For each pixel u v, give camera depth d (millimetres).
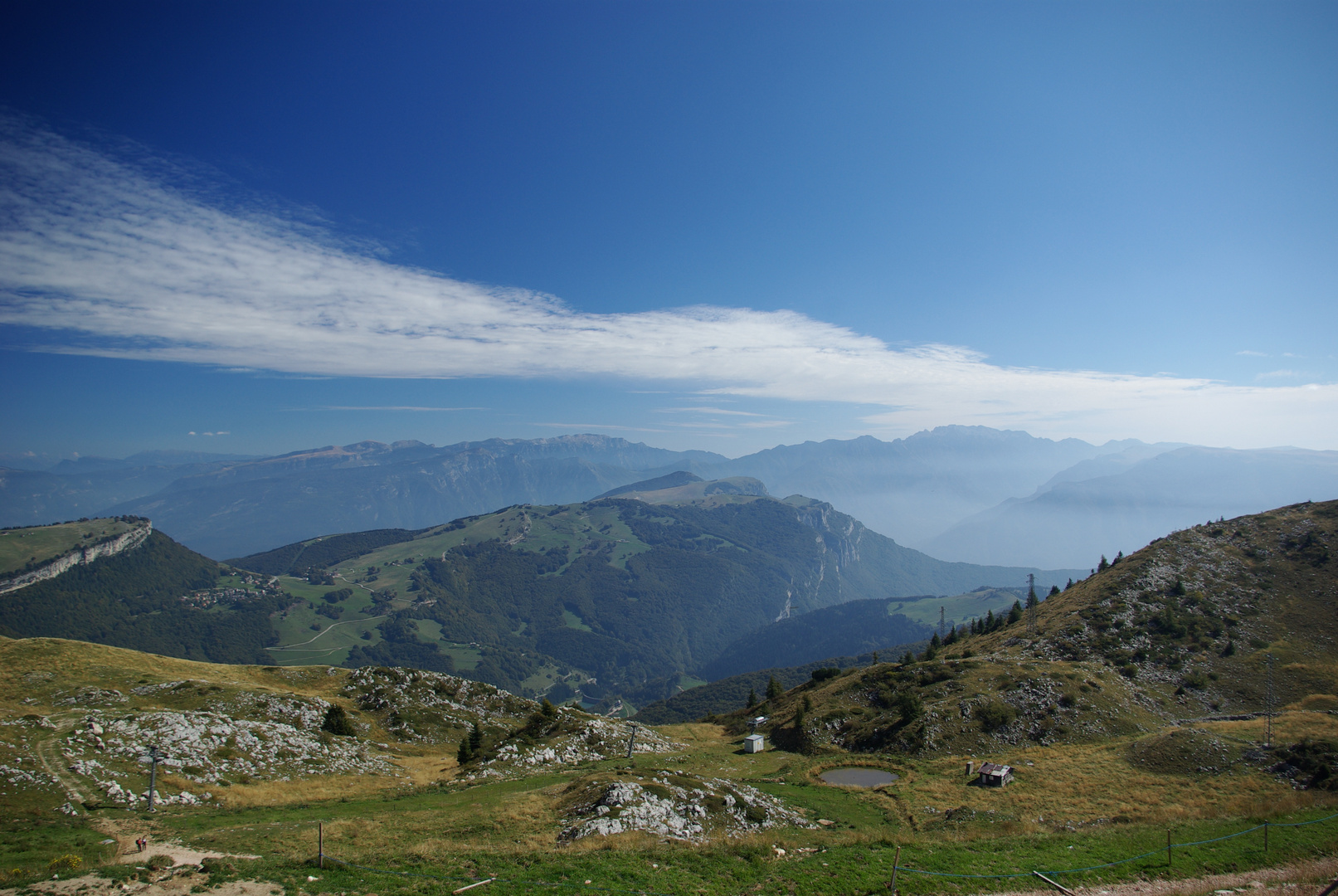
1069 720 78750
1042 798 54000
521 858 33031
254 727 64188
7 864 29688
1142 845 35531
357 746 71438
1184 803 48594
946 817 49500
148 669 83812
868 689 99250
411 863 31953
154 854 32531
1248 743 58844
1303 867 30656
